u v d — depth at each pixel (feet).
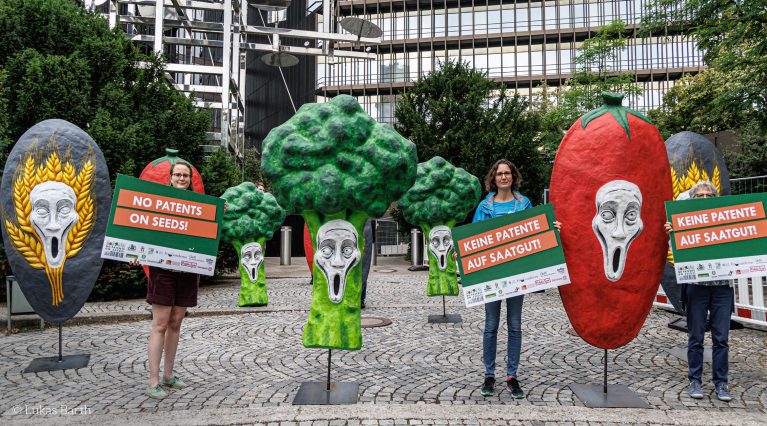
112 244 13.25
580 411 12.41
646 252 13.07
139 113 36.45
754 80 28.02
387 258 82.64
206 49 81.10
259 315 26.37
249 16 131.03
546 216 13.23
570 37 120.47
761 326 22.71
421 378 15.43
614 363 17.04
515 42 122.42
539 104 86.63
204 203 14.60
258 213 28.81
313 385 14.48
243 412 12.36
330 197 13.09
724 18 28.14
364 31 53.72
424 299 32.68
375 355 18.25
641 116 13.43
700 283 13.62
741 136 62.59
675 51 116.47
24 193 17.03
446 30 124.06
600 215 13.01
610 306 13.08
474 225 13.51
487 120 63.10
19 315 22.82
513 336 13.82
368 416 12.11
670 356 17.94
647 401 13.33
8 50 31.63
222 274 43.52
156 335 13.89
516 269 13.25
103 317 25.32
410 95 67.56
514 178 14.70
